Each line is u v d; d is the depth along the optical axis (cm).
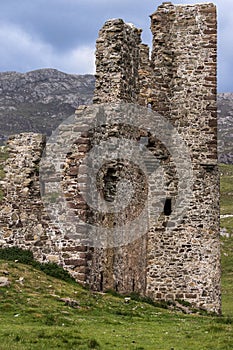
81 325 1652
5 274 2022
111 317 1872
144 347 1449
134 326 1759
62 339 1430
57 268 2262
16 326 1534
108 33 2550
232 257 6600
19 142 2441
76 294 2027
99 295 2209
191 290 2800
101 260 2380
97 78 2548
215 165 2866
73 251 2259
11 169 2433
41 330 1492
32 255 2331
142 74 2866
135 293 2630
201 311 2753
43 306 1781
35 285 1997
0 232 2391
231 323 2050
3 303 1744
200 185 2853
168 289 2816
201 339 1568
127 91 2614
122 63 2547
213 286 2805
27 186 2383
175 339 1572
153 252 2845
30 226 2355
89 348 1387
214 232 2841
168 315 2150
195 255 2819
